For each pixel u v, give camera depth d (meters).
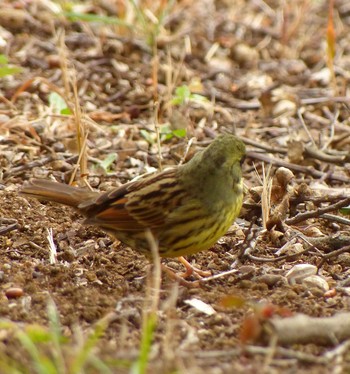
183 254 10.17
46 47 18.66
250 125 16.17
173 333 8.60
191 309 9.30
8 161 13.91
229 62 19.36
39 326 8.45
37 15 20.08
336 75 18.91
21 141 14.52
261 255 11.10
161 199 9.95
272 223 11.46
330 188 13.41
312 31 21.30
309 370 7.84
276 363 7.91
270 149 14.83
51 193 10.51
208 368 7.79
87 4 20.86
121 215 10.09
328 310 9.24
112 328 8.78
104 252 11.10
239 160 10.08
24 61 17.94
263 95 16.73
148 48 18.91
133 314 8.99
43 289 9.78
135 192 10.13
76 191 10.52
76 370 7.23
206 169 9.88
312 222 12.12
